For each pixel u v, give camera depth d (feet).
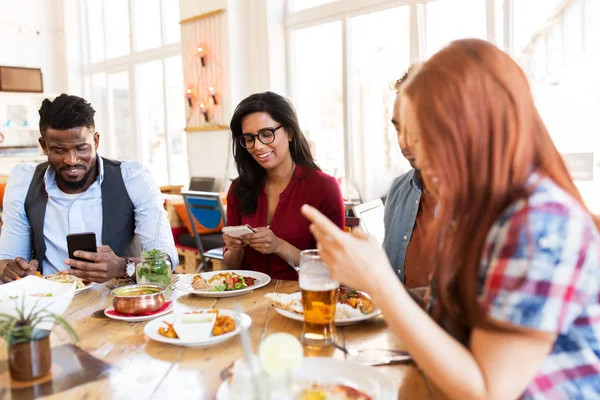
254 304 4.79
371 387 2.85
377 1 14.07
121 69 23.41
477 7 12.34
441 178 2.58
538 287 2.35
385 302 2.59
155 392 2.99
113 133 24.58
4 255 6.84
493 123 2.50
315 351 3.57
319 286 3.63
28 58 24.39
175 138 21.36
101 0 24.20
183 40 18.45
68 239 5.48
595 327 2.53
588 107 10.02
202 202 12.10
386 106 14.37
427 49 13.42
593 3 9.70
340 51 15.35
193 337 3.70
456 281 2.72
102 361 3.46
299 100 16.71
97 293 5.40
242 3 16.90
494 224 2.54
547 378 2.55
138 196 7.12
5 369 3.41
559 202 2.44
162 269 5.11
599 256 2.43
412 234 5.95
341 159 15.67
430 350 2.49
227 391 2.81
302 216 7.02
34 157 23.39
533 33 11.24
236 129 7.13
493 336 2.45
